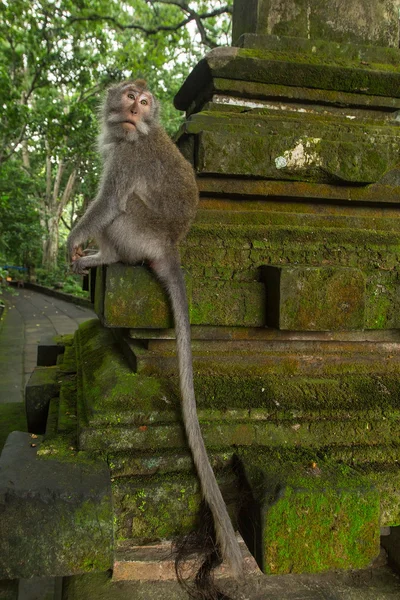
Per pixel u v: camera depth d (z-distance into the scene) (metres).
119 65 15.73
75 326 12.62
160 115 2.83
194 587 2.12
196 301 2.29
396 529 2.37
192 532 1.93
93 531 1.73
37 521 1.71
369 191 2.68
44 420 3.19
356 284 2.23
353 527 1.80
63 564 1.73
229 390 2.25
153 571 2.22
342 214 2.71
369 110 2.88
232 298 2.32
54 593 3.02
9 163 21.45
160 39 14.28
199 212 2.54
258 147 2.50
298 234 2.50
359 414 2.22
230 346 2.43
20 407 4.10
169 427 2.08
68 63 14.72
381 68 2.79
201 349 2.41
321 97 2.77
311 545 1.78
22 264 30.39
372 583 2.32
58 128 15.59
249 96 2.74
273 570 1.77
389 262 2.53
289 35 2.90
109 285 2.22
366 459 2.10
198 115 2.59
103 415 2.09
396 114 2.94
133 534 1.90
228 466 2.06
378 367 2.53
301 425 2.14
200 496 1.93
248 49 2.70
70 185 29.06
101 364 2.60
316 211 2.69
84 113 15.20
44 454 2.00
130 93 2.68
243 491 1.93
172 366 2.38
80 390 2.68
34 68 16.30
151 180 2.54
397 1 3.03
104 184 2.70
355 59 2.90
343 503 1.79
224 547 1.79
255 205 2.64
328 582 2.32
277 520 1.76
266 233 2.47
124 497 1.88
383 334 2.51
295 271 2.18
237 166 2.48
